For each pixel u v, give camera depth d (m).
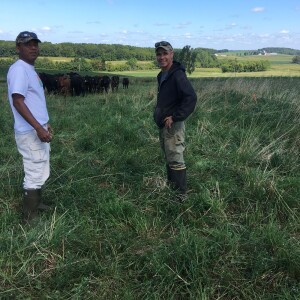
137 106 8.38
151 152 5.28
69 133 6.55
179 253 2.84
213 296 2.59
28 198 3.45
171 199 3.85
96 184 4.29
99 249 3.03
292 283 2.68
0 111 8.92
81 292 2.57
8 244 2.95
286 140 5.35
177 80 3.63
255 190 3.97
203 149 5.41
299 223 3.47
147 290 2.57
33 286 2.65
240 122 6.52
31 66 3.29
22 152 3.39
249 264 2.87
